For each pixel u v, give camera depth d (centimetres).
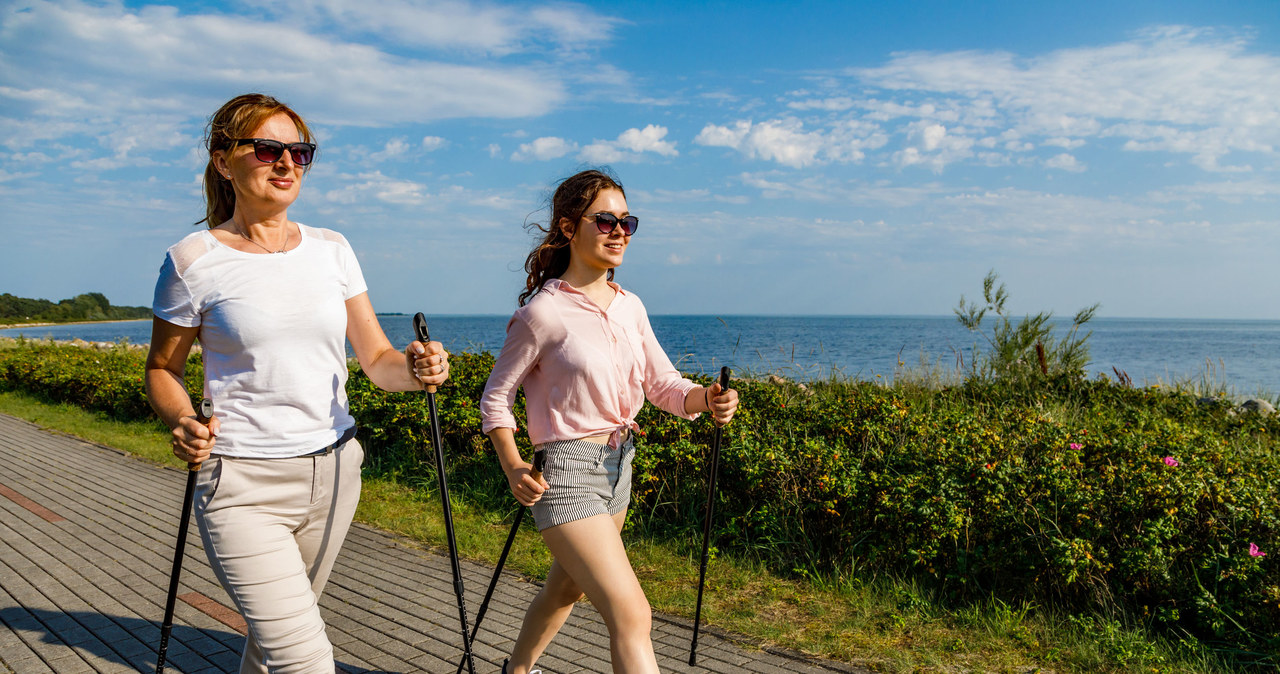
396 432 794
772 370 969
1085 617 416
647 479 561
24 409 1251
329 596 473
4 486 755
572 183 282
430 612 447
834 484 500
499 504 649
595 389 268
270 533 243
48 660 388
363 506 665
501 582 497
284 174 247
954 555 466
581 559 256
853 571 479
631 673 245
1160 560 418
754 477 523
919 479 488
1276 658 379
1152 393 899
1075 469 487
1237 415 841
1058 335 1002
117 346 1953
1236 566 407
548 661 378
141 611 448
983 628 420
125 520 639
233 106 247
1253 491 443
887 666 378
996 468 480
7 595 474
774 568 502
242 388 245
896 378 1002
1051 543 434
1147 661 380
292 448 248
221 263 243
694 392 293
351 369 902
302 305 250
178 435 222
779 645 400
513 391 280
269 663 237
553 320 268
